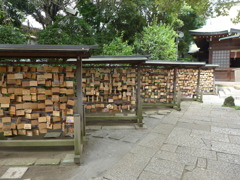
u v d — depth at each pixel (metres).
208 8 5.23
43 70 3.14
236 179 2.31
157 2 6.13
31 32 9.89
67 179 2.35
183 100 8.45
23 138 3.48
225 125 4.66
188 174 2.44
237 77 13.33
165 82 6.85
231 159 2.84
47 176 2.41
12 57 3.15
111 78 4.88
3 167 2.63
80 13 11.84
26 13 9.36
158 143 3.53
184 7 12.52
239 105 7.20
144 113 6.09
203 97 9.37
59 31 7.45
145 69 6.68
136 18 12.12
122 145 3.45
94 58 4.17
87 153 3.10
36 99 3.20
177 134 4.03
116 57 4.18
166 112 6.19
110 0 11.08
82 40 8.20
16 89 3.13
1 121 3.15
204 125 4.69
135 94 5.12
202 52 18.25
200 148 3.27
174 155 3.00
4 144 2.75
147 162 2.77
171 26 13.13
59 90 3.20
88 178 2.37
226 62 13.92
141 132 4.20
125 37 13.04
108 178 2.36
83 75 4.84
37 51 2.50
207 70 10.20
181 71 8.80
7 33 5.88
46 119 3.17
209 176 2.38
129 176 2.40
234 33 12.72
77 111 3.21
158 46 10.98
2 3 5.82
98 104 4.91
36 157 2.93
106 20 12.15
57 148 3.26
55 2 9.50
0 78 3.13
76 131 2.69
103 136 3.91
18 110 3.15
